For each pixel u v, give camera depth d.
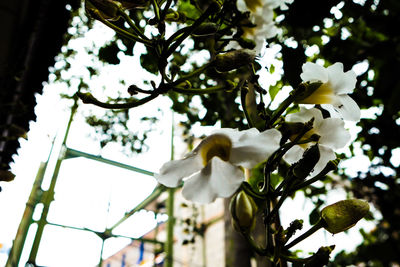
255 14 0.22
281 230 0.17
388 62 0.56
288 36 0.48
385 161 0.80
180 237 2.17
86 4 0.20
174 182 0.18
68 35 1.02
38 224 1.38
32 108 0.68
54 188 1.45
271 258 0.17
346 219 0.17
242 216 0.17
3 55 0.73
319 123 0.19
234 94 0.57
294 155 0.20
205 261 1.97
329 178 0.84
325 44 0.54
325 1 0.40
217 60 0.19
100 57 0.46
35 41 0.69
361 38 0.58
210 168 0.17
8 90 0.63
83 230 1.50
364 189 0.94
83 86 1.08
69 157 1.52
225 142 0.18
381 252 0.87
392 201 0.90
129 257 2.74
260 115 0.20
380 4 0.53
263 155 0.17
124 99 1.02
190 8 0.43
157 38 0.20
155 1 0.21
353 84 0.21
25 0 0.66
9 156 0.64
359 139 0.79
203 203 0.17
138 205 1.77
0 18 0.68
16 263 1.30
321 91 0.21
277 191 0.18
